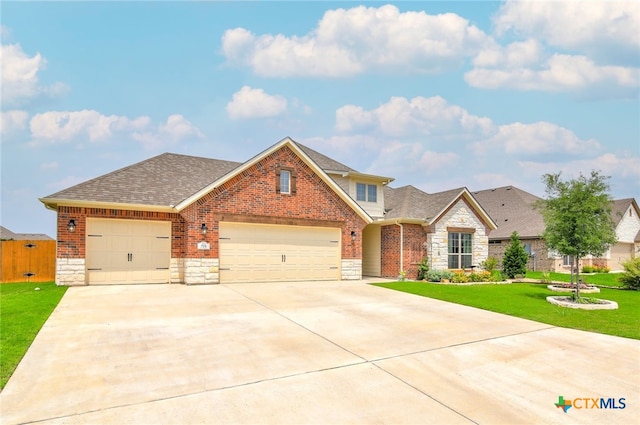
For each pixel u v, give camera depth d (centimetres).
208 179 1817
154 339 753
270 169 1688
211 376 573
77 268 1426
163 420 437
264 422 438
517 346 769
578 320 1016
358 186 2222
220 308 1063
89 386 526
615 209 3341
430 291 1506
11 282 1623
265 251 1670
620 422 464
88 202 1419
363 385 556
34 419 432
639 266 1855
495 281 2041
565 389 560
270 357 665
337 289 1501
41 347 687
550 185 1378
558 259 2825
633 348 766
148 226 1555
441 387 557
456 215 2222
